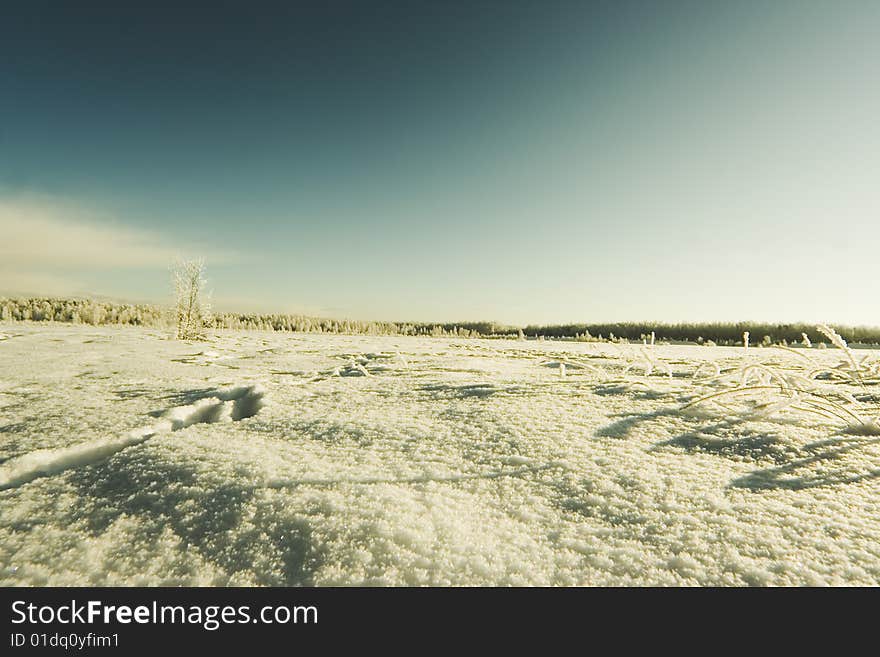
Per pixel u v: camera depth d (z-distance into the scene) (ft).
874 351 26.17
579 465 5.30
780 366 11.31
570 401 8.63
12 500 4.47
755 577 3.22
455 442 6.28
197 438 6.49
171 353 20.44
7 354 18.33
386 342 34.60
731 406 7.69
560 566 3.41
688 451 5.71
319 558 3.51
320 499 4.38
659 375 13.06
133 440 6.80
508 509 4.29
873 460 5.19
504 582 3.24
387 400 9.41
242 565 3.44
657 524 3.96
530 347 30.76
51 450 6.02
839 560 3.37
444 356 21.49
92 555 3.58
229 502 4.34
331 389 10.95
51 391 10.53
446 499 4.47
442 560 3.48
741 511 4.13
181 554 3.58
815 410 7.02
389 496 4.49
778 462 5.25
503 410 7.99
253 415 8.70
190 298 34.24
